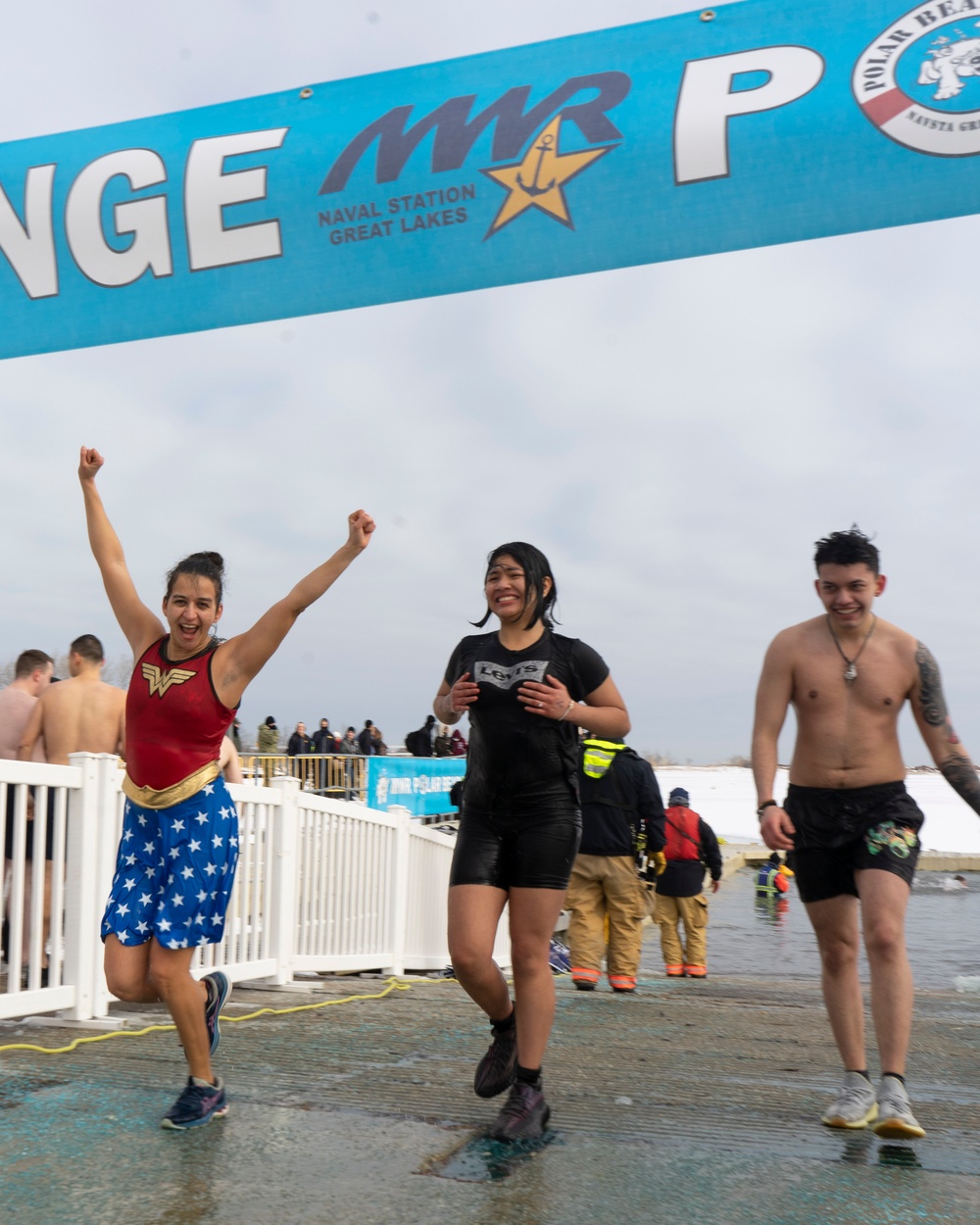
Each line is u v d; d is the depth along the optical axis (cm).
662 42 621
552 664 332
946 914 1589
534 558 340
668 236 611
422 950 874
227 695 315
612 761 802
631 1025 541
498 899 329
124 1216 243
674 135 609
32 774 477
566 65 632
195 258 672
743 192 601
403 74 657
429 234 642
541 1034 318
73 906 497
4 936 576
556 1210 249
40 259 690
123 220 681
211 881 315
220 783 324
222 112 677
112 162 685
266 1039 459
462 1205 251
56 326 689
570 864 331
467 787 341
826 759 350
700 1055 452
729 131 603
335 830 729
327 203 654
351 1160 283
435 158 641
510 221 632
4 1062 400
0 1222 239
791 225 595
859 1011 344
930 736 353
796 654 360
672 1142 306
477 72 645
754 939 1359
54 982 486
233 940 613
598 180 618
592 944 802
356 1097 351
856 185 587
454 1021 515
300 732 2456
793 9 605
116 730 632
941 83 577
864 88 588
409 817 834
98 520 349
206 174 670
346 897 744
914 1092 386
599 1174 275
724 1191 263
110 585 342
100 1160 281
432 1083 375
